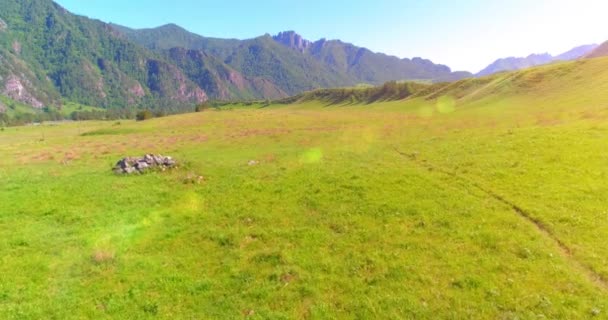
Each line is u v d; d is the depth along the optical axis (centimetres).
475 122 5772
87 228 2111
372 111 13775
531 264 1502
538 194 2181
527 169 2634
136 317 1334
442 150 3603
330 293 1427
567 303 1259
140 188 2867
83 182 3069
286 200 2484
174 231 2077
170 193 2744
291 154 4384
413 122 7131
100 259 1728
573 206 1970
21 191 2819
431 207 2152
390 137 5184
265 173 3250
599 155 2661
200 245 1902
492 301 1305
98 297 1454
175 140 6456
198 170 3453
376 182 2688
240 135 6700
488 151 3288
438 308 1294
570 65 8388
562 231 1742
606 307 1212
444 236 1806
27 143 7581
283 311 1338
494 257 1580
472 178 2609
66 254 1808
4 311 1361
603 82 5997
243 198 2577
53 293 1481
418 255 1652
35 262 1717
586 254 1536
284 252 1747
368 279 1495
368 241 1820
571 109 5006
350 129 6662
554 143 3170
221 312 1350
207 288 1504
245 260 1722
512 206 2089
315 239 1878
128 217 2277
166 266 1695
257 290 1463
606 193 2064
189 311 1365
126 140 6850
